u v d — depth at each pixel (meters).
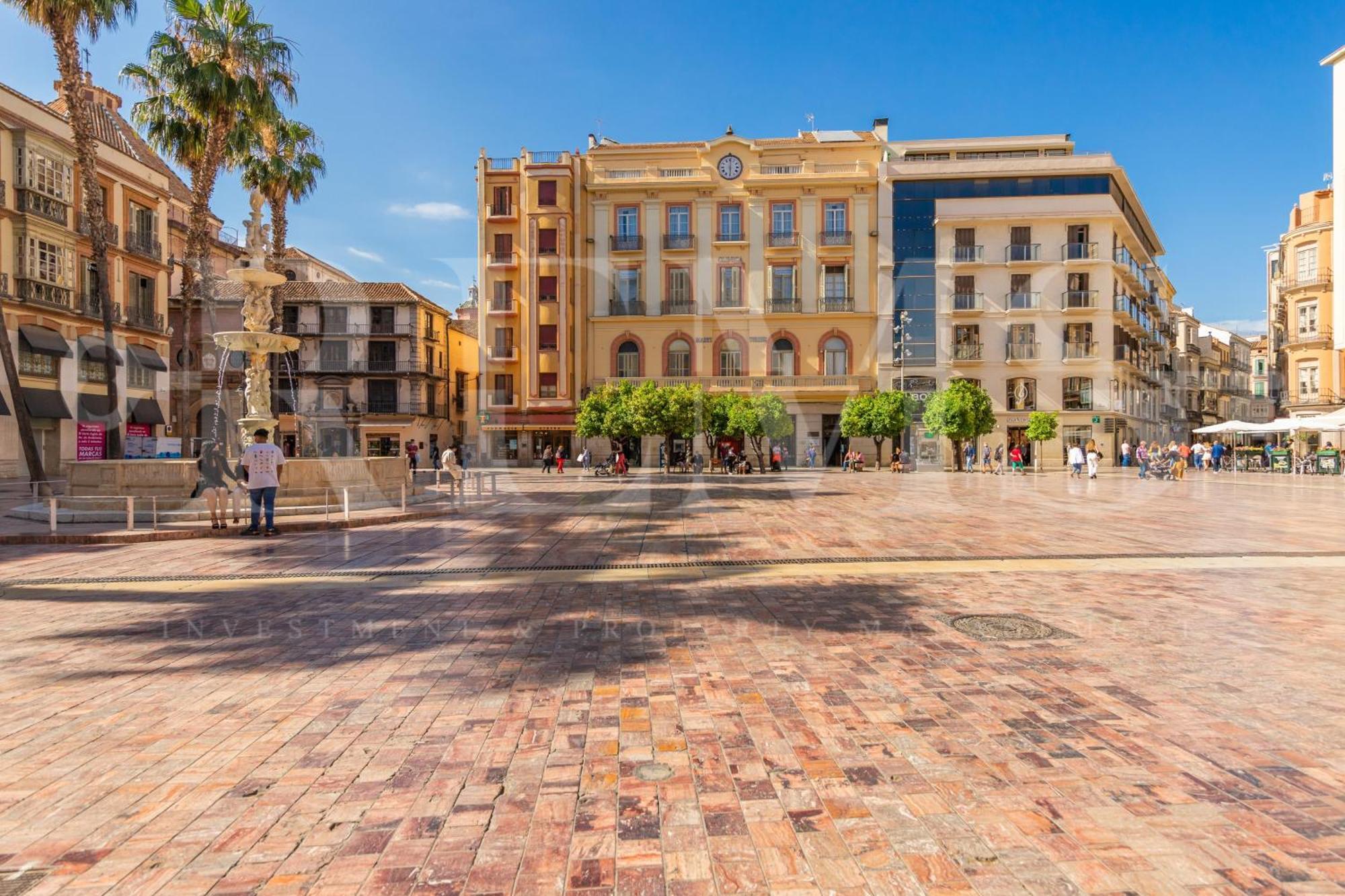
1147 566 8.02
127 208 30.95
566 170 22.91
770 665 4.48
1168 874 2.28
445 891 2.22
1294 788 2.85
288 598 6.58
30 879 2.30
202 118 19.28
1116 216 28.33
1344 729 3.44
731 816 2.67
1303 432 38.44
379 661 4.62
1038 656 4.64
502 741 3.36
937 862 2.36
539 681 4.21
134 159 31.27
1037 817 2.65
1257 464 35.00
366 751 3.25
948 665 4.45
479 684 4.16
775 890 2.22
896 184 27.17
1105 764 3.07
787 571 7.79
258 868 2.36
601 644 4.98
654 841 2.51
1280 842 2.47
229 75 19.06
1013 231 27.83
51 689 4.12
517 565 8.23
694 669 4.40
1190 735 3.38
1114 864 2.34
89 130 19.22
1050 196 28.14
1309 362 39.81
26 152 25.84
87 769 3.09
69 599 6.59
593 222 23.05
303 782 2.96
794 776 2.99
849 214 24.39
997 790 2.86
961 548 9.45
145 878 2.30
